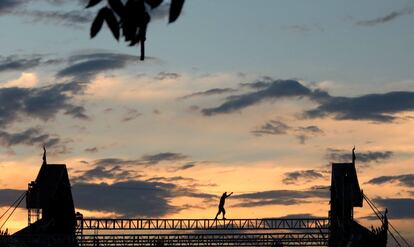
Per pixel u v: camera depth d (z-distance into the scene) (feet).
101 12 45.88
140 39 45.68
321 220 395.96
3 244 344.69
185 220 384.06
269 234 382.63
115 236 376.07
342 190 385.50
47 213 384.68
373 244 348.59
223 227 390.42
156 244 377.50
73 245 371.76
